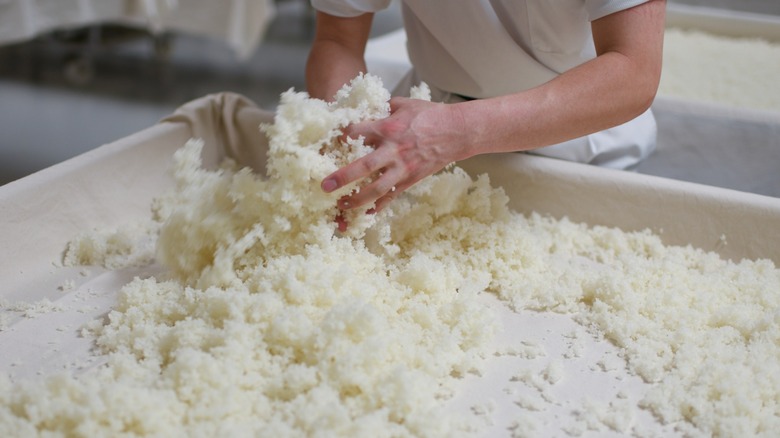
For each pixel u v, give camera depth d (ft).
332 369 2.53
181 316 2.92
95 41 12.32
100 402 2.30
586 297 3.23
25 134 9.45
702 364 2.73
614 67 3.15
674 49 7.52
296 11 15.40
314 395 2.43
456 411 2.55
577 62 3.83
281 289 2.85
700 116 5.14
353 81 3.19
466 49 3.88
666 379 2.67
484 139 3.08
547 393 2.63
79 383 2.42
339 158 3.11
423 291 3.09
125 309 3.02
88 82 11.19
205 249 3.14
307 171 3.00
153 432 2.31
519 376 2.72
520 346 2.90
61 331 2.96
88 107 10.32
